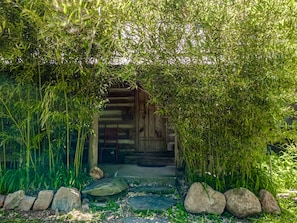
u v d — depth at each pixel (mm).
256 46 3385
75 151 4340
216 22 3352
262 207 3646
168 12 3453
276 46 3342
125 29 3529
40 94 3936
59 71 3812
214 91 3459
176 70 3594
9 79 3840
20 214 3586
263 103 3510
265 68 3389
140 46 3568
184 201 3787
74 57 3639
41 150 4180
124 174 5098
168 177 4820
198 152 3893
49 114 3773
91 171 4680
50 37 3162
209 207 3607
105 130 6633
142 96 6734
